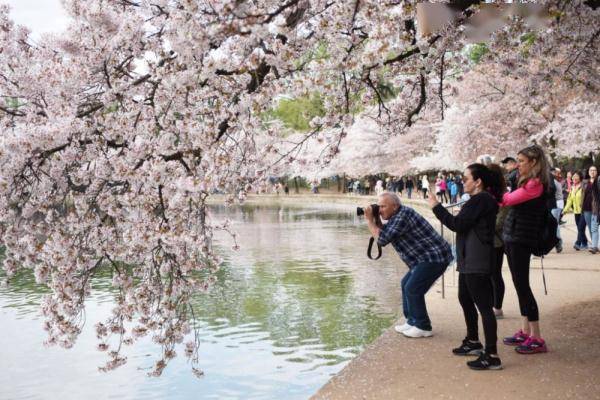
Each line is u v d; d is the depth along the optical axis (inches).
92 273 228.7
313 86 213.9
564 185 963.3
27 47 228.8
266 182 226.8
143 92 232.5
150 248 219.5
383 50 210.1
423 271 264.4
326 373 316.5
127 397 296.7
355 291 536.1
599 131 1050.7
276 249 901.2
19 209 218.1
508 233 232.8
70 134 206.4
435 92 341.7
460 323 287.6
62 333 221.8
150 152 214.8
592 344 239.6
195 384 309.7
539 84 325.1
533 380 200.8
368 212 270.5
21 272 721.6
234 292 554.9
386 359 233.8
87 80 220.2
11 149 194.1
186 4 182.7
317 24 217.2
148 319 232.7
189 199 215.3
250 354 356.8
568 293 339.3
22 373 341.7
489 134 1311.5
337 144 240.8
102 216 226.8
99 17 208.5
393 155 2068.2
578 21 261.3
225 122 221.9
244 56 208.7
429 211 1244.5
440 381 204.4
